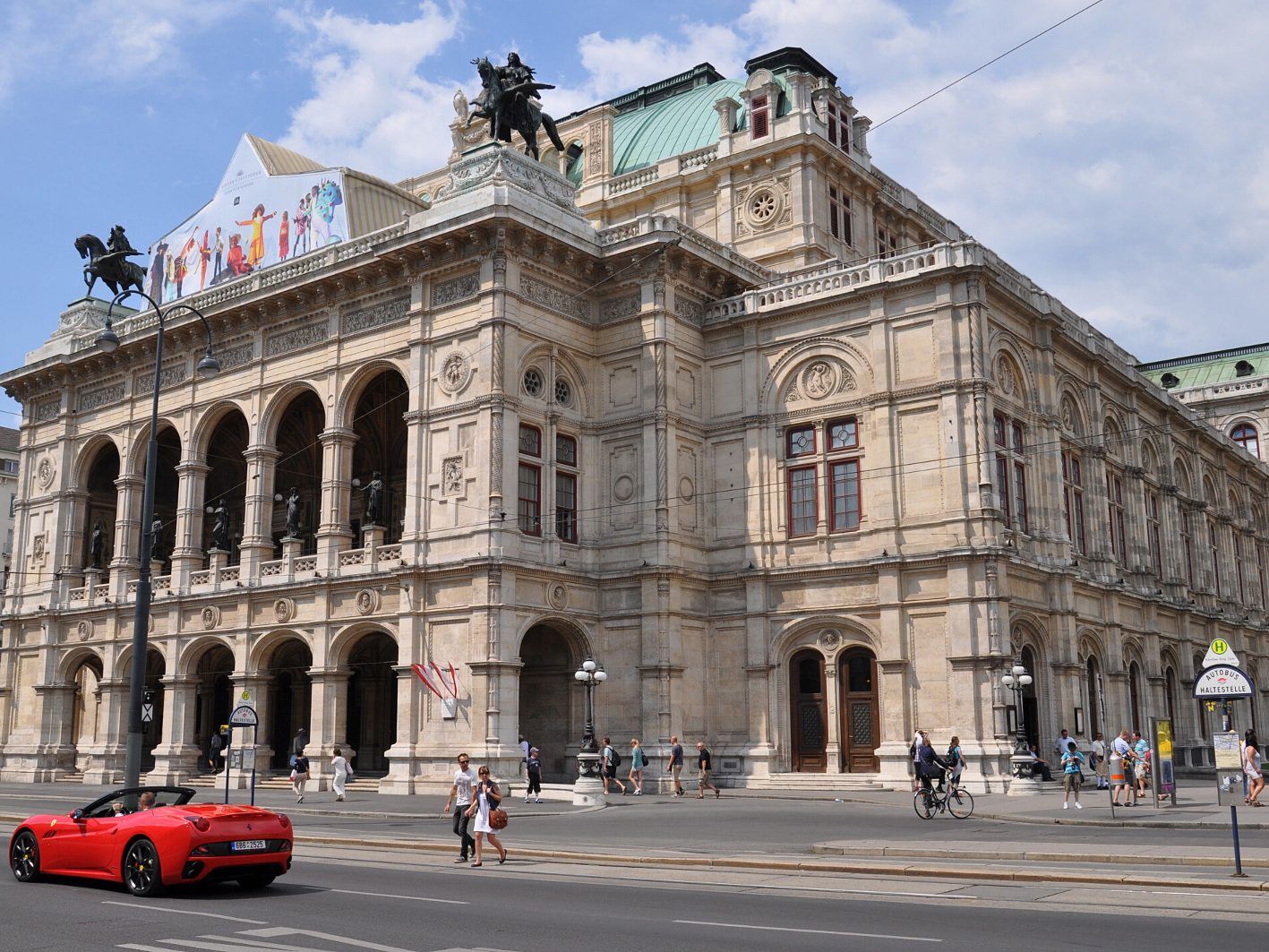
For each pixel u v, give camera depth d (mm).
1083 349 51250
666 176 59875
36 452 60531
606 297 47844
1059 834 26562
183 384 53812
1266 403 87812
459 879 20203
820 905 16875
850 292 45000
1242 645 67500
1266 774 51375
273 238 53188
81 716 61844
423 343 45062
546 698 46031
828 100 58375
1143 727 53094
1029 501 45406
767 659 44750
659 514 44625
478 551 41781
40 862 19453
